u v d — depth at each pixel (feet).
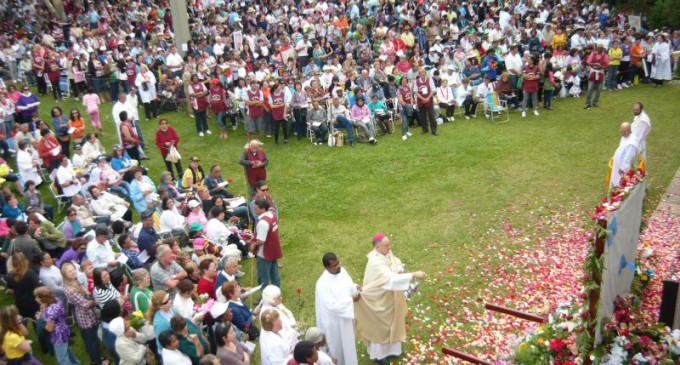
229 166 53.31
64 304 31.76
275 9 98.02
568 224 38.29
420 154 52.80
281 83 57.52
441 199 43.80
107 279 27.96
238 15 94.27
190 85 59.41
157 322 25.58
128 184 45.91
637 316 25.23
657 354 22.25
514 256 35.19
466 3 94.53
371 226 40.88
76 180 45.32
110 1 103.35
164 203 38.11
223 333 24.13
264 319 23.70
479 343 27.86
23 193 45.80
